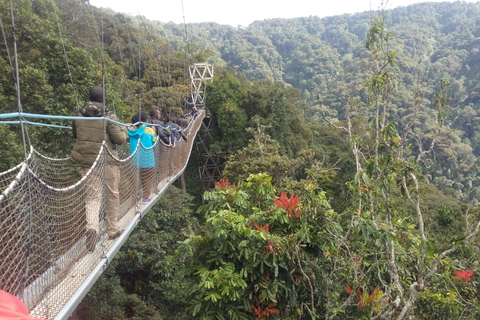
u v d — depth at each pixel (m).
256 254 3.22
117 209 3.22
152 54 22.25
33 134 5.78
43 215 1.93
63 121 6.25
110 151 3.12
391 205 3.11
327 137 24.56
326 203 3.86
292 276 3.38
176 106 18.38
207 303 3.16
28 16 6.93
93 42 11.98
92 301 6.90
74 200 2.40
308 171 4.61
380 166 2.69
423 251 2.51
